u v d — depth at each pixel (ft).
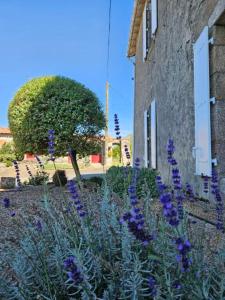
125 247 5.14
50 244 6.02
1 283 5.25
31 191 21.95
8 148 74.64
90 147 25.46
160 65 24.72
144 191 8.58
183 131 18.17
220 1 12.82
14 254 6.04
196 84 15.48
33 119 23.53
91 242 5.52
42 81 24.58
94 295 4.50
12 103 25.26
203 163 14.42
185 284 4.55
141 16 35.60
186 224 5.66
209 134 13.78
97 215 6.84
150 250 4.98
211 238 6.75
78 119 23.72
